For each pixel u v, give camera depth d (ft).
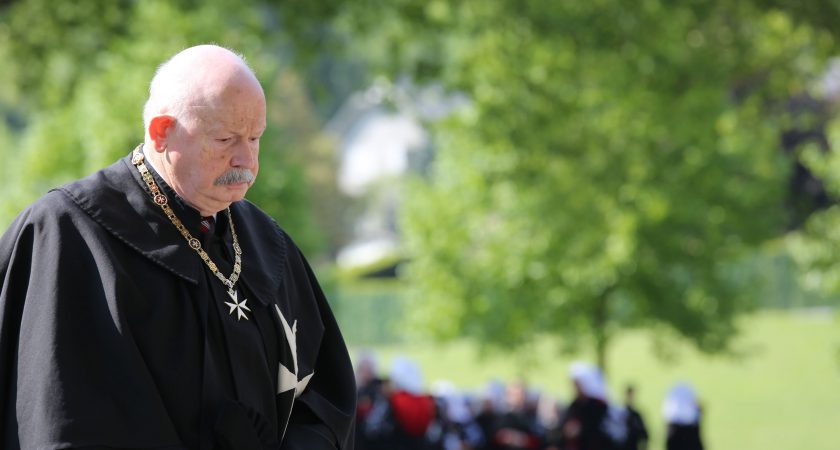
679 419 126.21
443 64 128.98
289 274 28.37
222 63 25.16
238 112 24.94
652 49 124.47
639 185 139.54
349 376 29.14
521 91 128.06
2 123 499.10
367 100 139.03
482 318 155.74
